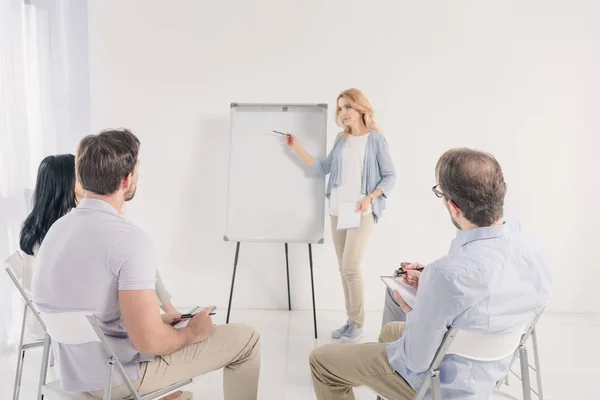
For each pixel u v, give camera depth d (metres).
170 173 3.34
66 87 3.09
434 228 3.38
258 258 3.42
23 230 2.00
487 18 3.24
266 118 3.05
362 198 2.82
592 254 3.43
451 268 1.18
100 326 1.34
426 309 1.20
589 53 3.27
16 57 2.72
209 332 1.58
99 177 1.36
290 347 2.81
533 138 3.33
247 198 3.04
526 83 3.29
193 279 3.44
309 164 2.99
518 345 1.39
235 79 3.28
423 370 1.28
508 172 3.36
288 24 3.24
